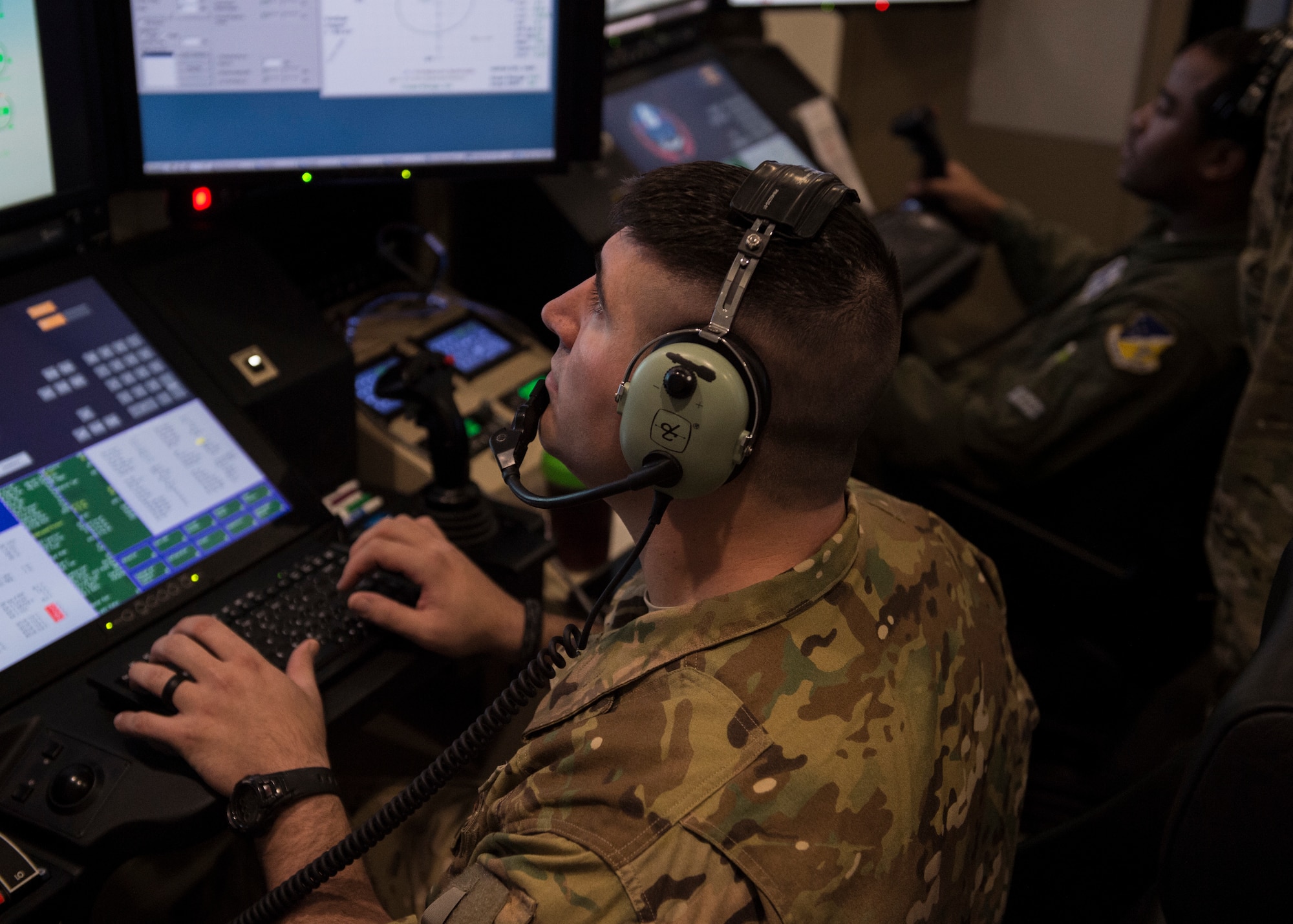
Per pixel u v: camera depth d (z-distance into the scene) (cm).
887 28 263
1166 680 173
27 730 92
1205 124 170
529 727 72
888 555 76
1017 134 256
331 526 119
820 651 69
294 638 103
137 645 101
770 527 72
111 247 124
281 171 138
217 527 112
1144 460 167
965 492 181
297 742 90
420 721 132
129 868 112
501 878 64
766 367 66
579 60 151
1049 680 176
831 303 65
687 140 199
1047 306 209
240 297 127
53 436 107
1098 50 239
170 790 88
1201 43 173
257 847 86
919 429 182
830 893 62
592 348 73
